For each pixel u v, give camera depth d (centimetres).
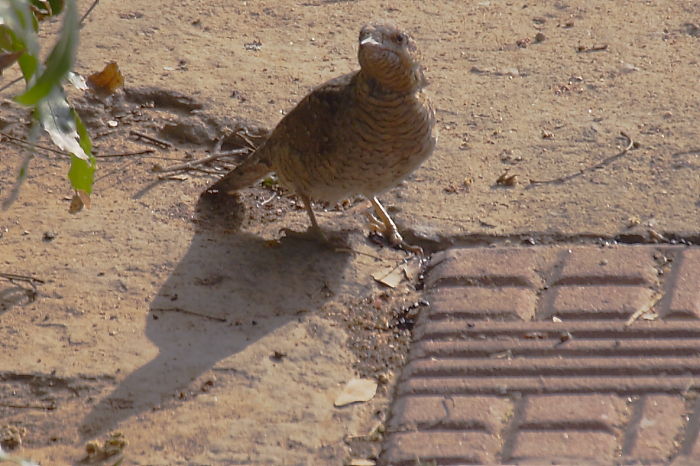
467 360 881
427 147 987
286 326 945
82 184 811
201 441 817
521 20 1504
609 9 1518
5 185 1173
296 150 1008
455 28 1492
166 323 952
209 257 1043
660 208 1066
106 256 1046
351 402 853
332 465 788
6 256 1049
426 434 804
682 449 765
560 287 963
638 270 972
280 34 1502
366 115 938
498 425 807
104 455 808
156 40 1486
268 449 806
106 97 1320
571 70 1353
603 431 790
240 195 1154
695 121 1212
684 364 851
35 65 605
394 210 1105
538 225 1059
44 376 889
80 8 1575
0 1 479
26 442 827
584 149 1180
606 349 876
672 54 1375
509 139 1215
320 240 1059
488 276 985
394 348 916
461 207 1101
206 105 1310
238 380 879
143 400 862
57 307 976
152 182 1179
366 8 1571
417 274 1017
